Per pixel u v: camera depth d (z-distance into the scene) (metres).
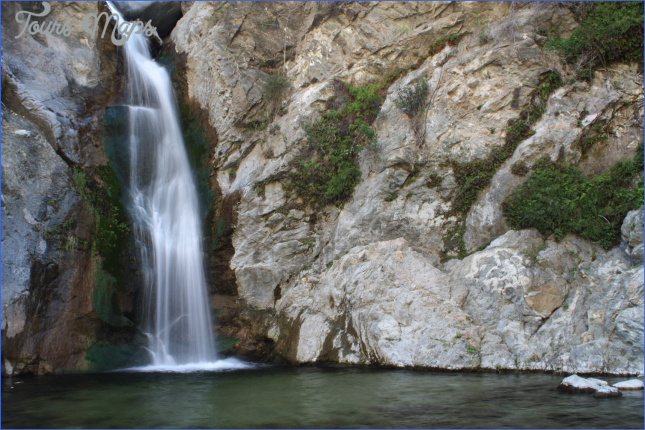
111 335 11.88
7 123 12.61
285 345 12.48
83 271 11.80
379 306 11.40
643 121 11.77
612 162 11.73
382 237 12.86
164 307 13.01
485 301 10.61
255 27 16.42
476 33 13.97
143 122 15.08
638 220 9.99
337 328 12.08
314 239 13.97
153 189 14.42
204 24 16.81
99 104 15.09
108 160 13.73
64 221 11.91
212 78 15.91
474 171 12.58
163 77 17.19
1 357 10.26
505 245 11.13
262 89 15.70
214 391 8.61
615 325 9.32
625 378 8.69
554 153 11.79
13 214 11.27
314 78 15.41
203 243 14.39
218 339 13.20
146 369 11.47
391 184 13.02
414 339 10.69
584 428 6.03
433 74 13.80
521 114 12.69
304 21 16.62
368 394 8.07
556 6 13.08
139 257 12.95
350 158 14.07
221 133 15.45
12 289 10.48
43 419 6.87
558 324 9.86
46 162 12.35
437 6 14.88
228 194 14.91
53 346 10.88
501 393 7.89
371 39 15.21
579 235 10.83
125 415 7.04
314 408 7.25
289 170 14.26
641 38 12.04
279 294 13.59
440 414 6.76
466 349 10.12
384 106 14.02
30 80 14.32
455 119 13.09
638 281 9.43
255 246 14.05
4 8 15.02
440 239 12.50
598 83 12.43
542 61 12.79
